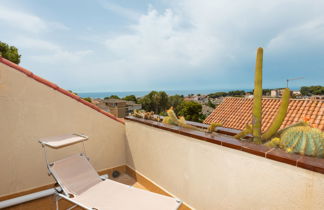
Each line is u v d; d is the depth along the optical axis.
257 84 2.09
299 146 1.66
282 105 2.06
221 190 2.20
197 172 2.51
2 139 2.96
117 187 2.64
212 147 2.28
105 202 2.30
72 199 2.35
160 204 2.21
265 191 1.77
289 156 1.62
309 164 1.44
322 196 1.42
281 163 1.65
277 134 2.16
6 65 2.95
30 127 3.19
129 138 4.10
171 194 3.00
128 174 4.20
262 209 1.80
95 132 3.88
